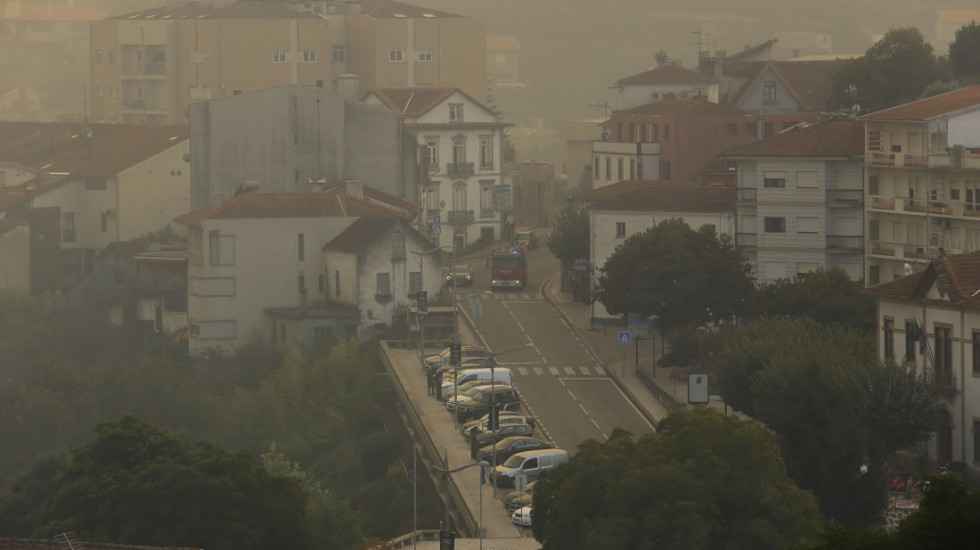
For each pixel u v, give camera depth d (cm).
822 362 17612
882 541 7275
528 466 19850
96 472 15025
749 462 14475
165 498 14475
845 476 16938
